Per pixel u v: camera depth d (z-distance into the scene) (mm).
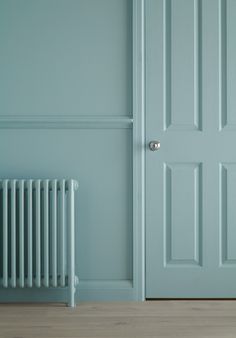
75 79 2674
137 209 2660
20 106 2666
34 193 2592
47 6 2664
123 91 2680
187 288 2662
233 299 2654
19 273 2512
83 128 2666
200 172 2682
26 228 2590
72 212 2510
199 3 2688
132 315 2354
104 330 2117
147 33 2682
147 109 2682
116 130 2670
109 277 2662
